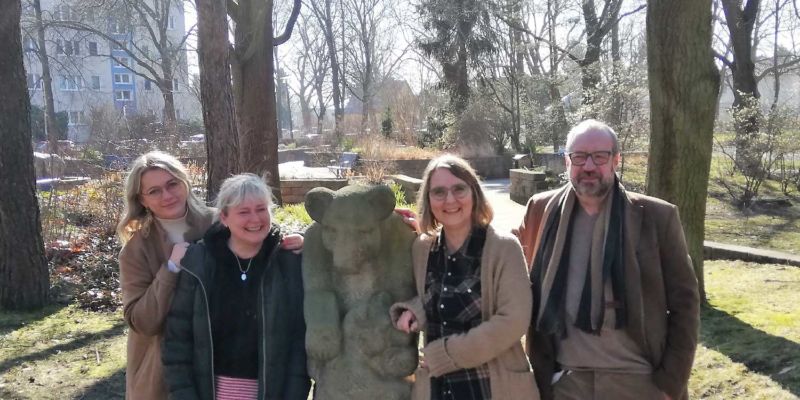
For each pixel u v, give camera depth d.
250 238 2.57
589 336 2.54
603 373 2.51
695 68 5.19
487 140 23.84
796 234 9.78
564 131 21.02
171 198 2.77
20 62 6.23
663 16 5.21
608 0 19.19
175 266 2.61
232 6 11.15
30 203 6.39
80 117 40.75
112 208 9.45
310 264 2.60
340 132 29.67
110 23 29.66
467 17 24.00
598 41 19.28
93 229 9.30
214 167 7.96
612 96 13.30
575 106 20.53
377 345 2.45
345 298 2.56
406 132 29.52
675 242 2.50
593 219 2.61
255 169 11.39
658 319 2.50
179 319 2.55
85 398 4.31
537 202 2.92
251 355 2.59
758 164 12.67
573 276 2.60
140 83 48.91
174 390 2.51
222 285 2.59
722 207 12.60
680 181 5.37
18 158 6.28
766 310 5.22
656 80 5.36
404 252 2.63
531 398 2.50
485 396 2.46
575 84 23.39
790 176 13.80
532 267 2.72
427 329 2.56
